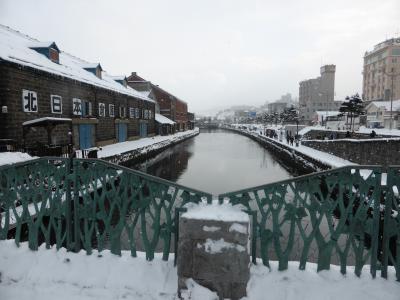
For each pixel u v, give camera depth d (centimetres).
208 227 304
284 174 2777
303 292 316
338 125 5519
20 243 399
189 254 308
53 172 379
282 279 331
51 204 383
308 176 340
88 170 372
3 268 360
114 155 2209
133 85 5991
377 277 332
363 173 1332
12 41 2062
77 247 377
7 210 403
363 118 6481
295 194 345
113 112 3300
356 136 3250
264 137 5600
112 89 3091
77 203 374
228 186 2244
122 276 342
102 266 355
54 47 2333
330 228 340
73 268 355
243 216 311
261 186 346
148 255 361
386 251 329
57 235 384
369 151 1881
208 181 2409
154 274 342
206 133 10981
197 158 3756
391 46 8444
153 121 5284
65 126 2180
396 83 8444
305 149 3130
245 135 9075
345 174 335
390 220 325
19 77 1677
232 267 300
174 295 317
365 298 308
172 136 5906
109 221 371
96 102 2773
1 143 1491
